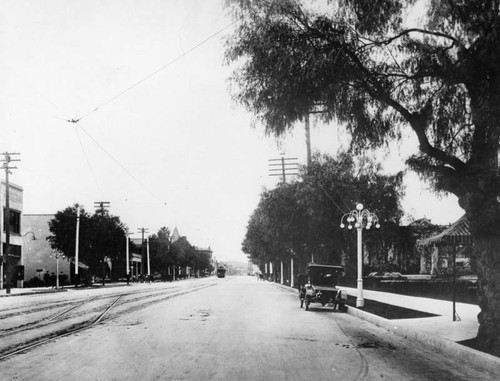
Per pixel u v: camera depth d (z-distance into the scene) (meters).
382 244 39.06
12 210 56.50
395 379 8.13
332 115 12.62
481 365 9.32
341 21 11.74
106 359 9.55
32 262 73.25
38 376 7.99
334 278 24.75
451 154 12.77
